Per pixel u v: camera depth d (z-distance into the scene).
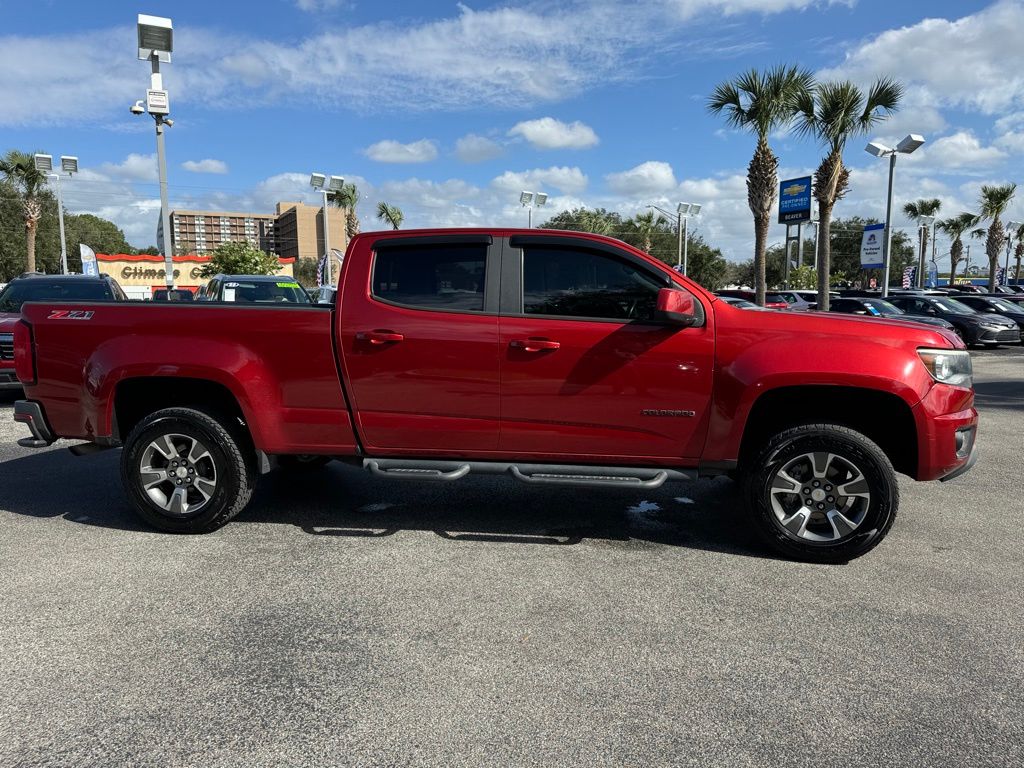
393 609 3.45
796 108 20.30
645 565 4.04
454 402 4.21
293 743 2.43
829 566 4.04
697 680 2.84
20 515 4.83
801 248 47.06
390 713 2.60
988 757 2.38
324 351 4.25
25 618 3.32
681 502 5.31
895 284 68.88
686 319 3.86
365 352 4.21
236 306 4.34
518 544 4.37
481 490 5.57
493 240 4.24
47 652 3.01
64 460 6.40
